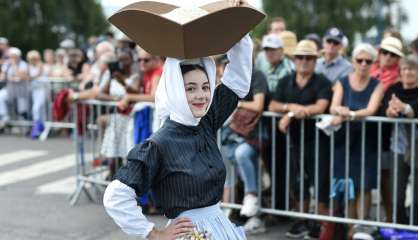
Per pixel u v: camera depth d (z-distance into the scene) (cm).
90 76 1070
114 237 670
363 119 608
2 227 703
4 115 1410
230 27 332
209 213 344
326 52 775
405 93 602
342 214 650
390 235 620
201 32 323
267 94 668
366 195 638
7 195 853
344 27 5234
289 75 655
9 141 1322
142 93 775
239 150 663
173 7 337
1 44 1576
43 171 1018
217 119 363
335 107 614
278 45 716
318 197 645
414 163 604
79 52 1404
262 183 693
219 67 671
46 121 1371
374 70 745
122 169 330
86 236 672
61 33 3984
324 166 638
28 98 1389
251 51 370
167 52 328
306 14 5225
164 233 330
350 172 627
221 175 346
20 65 1394
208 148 347
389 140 630
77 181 819
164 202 339
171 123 338
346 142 621
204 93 335
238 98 375
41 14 3812
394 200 613
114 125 780
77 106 820
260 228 677
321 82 639
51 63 1494
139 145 333
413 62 590
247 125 659
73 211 766
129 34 337
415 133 604
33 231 689
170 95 329
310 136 645
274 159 663
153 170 329
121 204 324
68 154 1170
